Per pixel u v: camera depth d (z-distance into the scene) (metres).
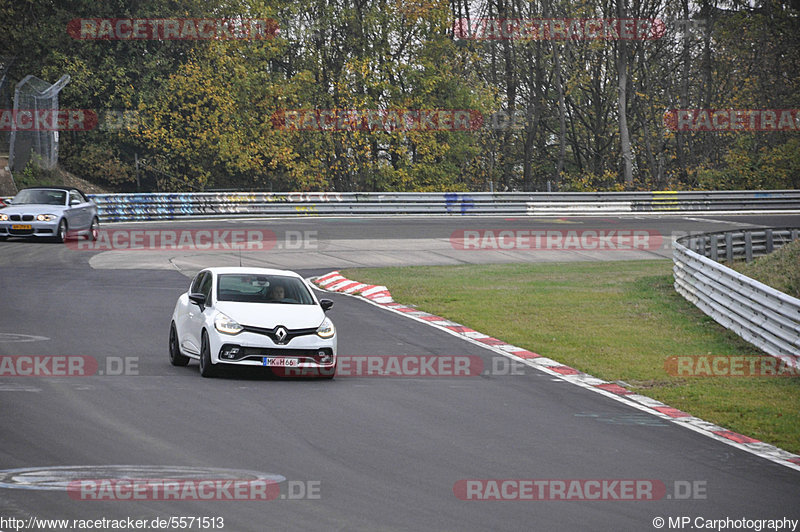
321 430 38.12
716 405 48.34
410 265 113.25
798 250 95.38
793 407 48.81
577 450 36.75
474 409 44.19
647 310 81.62
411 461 33.75
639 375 56.28
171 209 159.75
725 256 111.56
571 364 59.12
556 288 94.12
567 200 179.50
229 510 27.12
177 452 33.56
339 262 113.12
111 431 36.41
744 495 31.50
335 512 27.38
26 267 96.69
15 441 34.16
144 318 71.19
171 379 48.62
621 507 29.38
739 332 70.00
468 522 27.09
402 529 26.16
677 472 34.16
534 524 27.27
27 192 119.94
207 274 54.81
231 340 48.69
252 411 41.25
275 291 53.12
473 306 82.12
